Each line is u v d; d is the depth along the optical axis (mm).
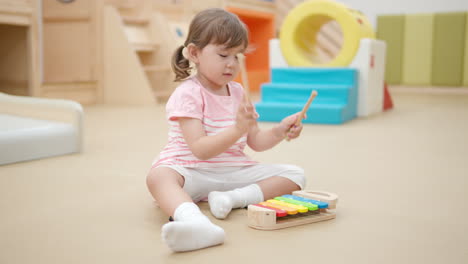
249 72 6980
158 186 1415
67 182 1933
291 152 2635
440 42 6555
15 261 1143
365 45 4250
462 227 1386
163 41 5727
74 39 5410
